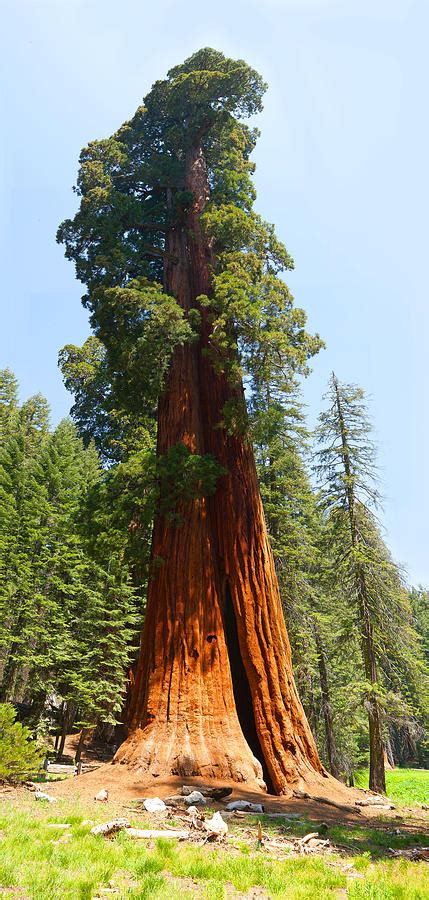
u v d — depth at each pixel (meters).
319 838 8.39
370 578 22.28
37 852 6.16
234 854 7.04
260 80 22.09
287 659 15.17
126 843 6.91
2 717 12.53
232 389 17.62
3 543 26.44
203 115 22.53
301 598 25.25
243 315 16.48
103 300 17.70
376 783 19.58
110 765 13.06
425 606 49.84
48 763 21.31
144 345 16.50
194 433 16.92
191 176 21.80
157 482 15.93
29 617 25.58
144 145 23.78
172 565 14.95
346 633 22.36
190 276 19.78
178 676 13.62
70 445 34.94
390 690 22.92
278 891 5.54
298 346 17.81
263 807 10.77
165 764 12.41
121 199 19.64
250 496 16.53
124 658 25.91
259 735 13.98
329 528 26.19
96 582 26.73
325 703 26.75
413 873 6.57
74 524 17.45
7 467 31.95
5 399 49.31
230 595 15.70
